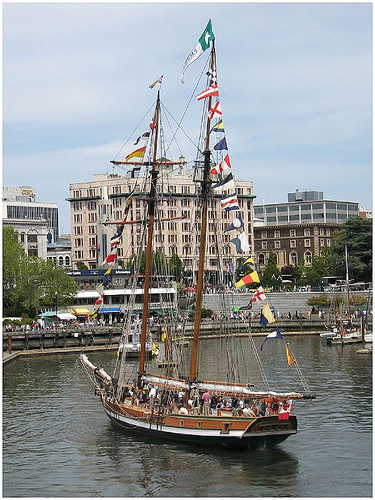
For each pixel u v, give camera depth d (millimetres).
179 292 185250
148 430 79438
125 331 101438
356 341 169875
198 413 76750
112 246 96688
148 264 90812
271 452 73750
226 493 63219
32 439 81250
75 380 119375
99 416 91375
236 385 78000
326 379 113438
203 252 82938
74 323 182000
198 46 81312
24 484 66812
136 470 69500
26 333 163125
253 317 198750
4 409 96438
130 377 121688
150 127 92812
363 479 65875
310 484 64750
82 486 65812
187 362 135250
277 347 163875
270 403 75312
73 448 77312
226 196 76812
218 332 188250
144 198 92000
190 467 69812
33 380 120375
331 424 83938
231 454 73375
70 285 193500
